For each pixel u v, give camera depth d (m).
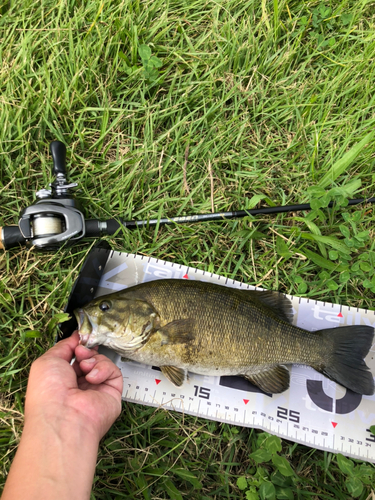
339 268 0.48
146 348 0.42
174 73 0.53
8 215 0.48
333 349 0.44
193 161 0.51
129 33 0.51
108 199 0.49
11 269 0.47
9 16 0.51
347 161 0.50
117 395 0.38
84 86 0.51
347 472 0.41
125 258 0.48
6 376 0.42
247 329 0.42
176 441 0.44
